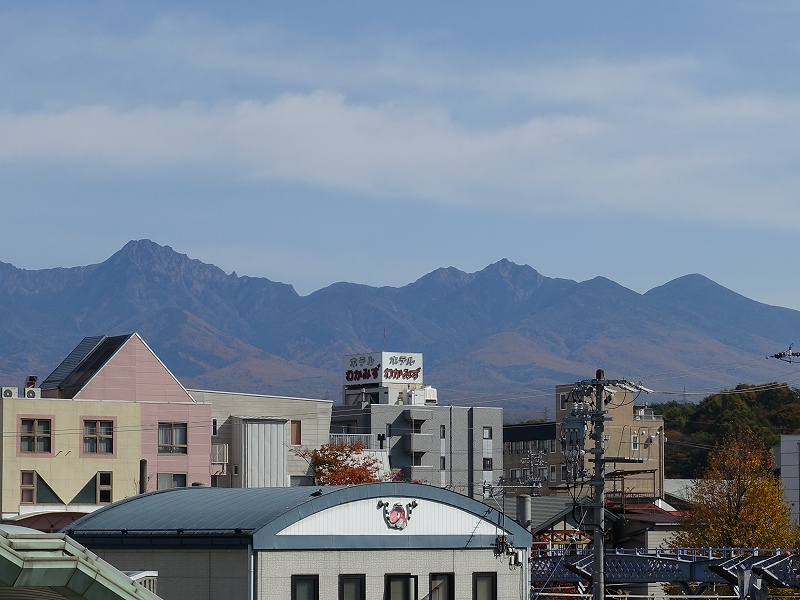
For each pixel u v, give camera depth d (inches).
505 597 2245.3
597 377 2464.3
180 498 2354.8
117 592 701.9
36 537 700.0
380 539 2122.3
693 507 4527.6
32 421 3890.3
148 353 4306.1
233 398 5073.8
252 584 1985.7
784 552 3068.4
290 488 2289.6
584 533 3801.7
